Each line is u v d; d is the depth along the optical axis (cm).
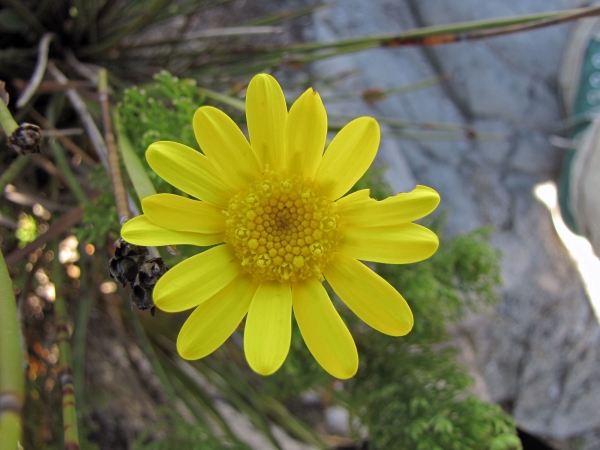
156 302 8
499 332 24
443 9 24
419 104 24
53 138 12
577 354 25
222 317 9
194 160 9
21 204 17
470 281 17
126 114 11
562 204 24
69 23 16
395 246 9
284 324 9
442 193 24
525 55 25
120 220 9
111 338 20
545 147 25
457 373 15
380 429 14
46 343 18
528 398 25
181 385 18
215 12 23
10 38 16
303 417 23
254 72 17
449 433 12
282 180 9
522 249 24
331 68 23
